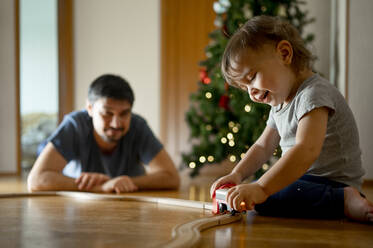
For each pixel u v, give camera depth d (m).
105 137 1.81
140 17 4.08
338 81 2.88
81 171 1.89
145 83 4.08
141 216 1.13
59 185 1.74
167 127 4.05
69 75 4.04
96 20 4.07
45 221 1.04
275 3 2.69
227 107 2.72
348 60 2.57
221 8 2.88
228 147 2.73
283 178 1.01
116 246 0.75
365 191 2.15
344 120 1.16
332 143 1.16
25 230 0.91
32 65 4.09
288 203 1.14
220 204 1.14
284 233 0.91
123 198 1.52
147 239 0.81
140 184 1.86
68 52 4.04
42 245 0.76
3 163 3.63
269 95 1.12
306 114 1.07
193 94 2.93
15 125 3.66
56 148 1.82
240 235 0.89
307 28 3.30
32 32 4.09
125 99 1.75
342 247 0.78
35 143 4.12
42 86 4.10
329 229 0.97
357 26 2.57
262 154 1.31
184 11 4.05
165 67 4.05
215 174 3.77
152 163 1.97
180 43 4.05
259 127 2.51
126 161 1.96
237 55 1.08
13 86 3.66
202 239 0.84
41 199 1.55
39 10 4.08
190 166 2.87
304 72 1.16
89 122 1.90
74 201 1.49
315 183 1.15
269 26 1.11
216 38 2.80
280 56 1.10
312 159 1.01
